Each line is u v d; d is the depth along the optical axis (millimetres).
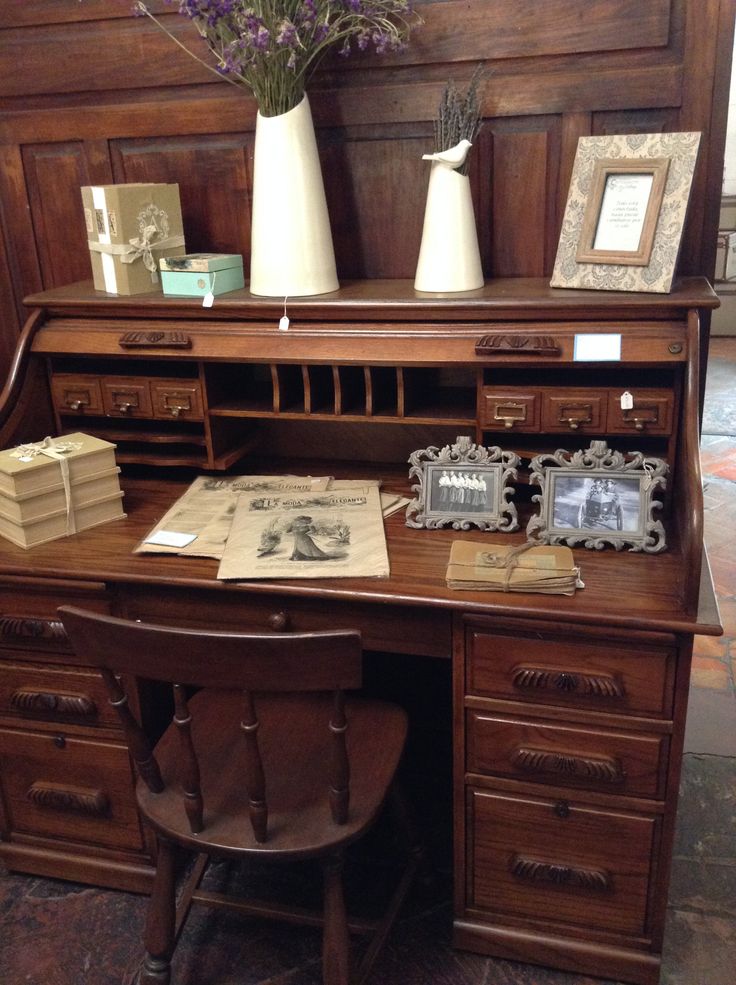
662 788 1617
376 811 1531
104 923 1960
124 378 2041
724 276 7613
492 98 1917
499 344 1738
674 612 1483
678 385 1722
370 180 2047
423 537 1794
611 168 1781
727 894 1966
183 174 2160
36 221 2295
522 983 1786
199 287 1974
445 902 1990
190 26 2033
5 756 2002
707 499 4207
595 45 1833
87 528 1918
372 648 1717
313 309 1858
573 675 1572
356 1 1774
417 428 2184
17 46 2154
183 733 1424
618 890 1721
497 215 2004
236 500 1982
